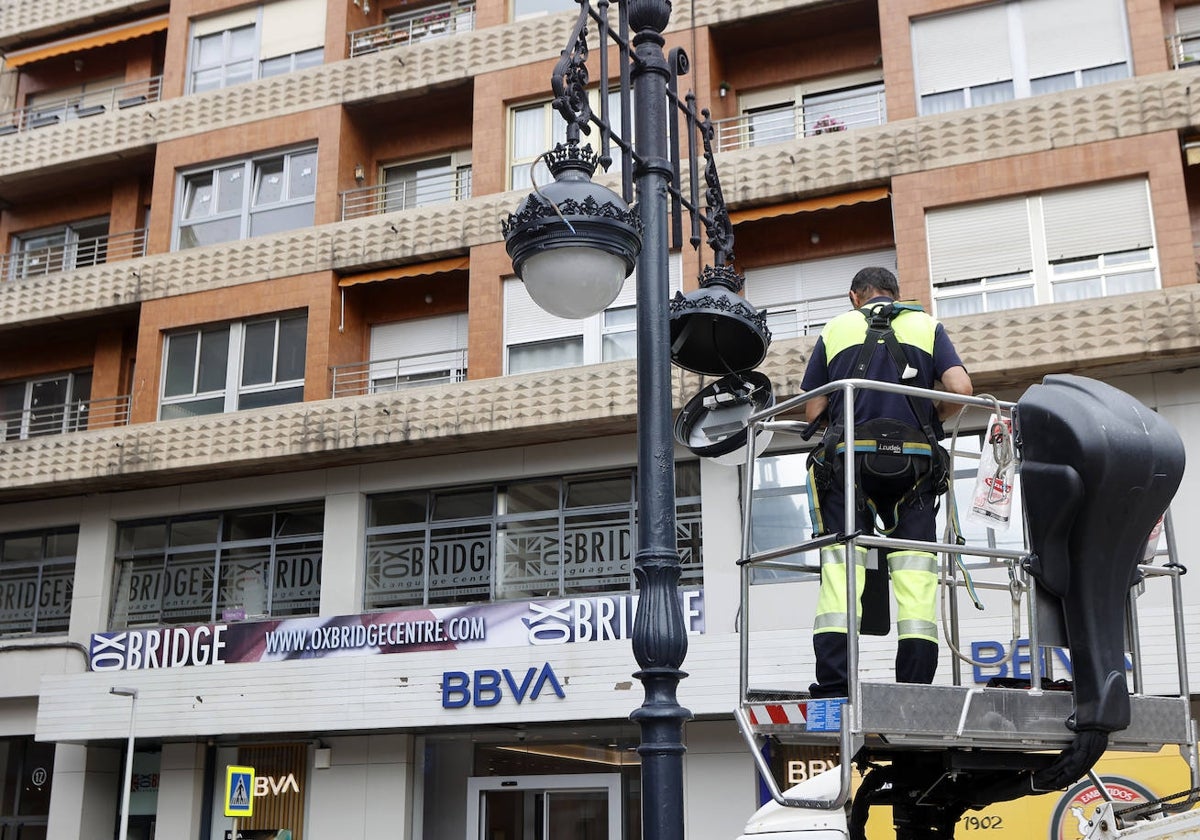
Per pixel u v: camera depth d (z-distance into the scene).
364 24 22.55
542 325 18.94
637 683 16.50
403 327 20.78
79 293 22.03
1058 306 15.37
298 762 19.11
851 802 4.95
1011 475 4.09
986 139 16.77
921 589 4.33
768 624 16.31
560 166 6.04
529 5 20.95
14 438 23.48
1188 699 4.25
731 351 6.93
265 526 20.19
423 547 19.06
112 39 23.97
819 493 4.52
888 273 5.07
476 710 17.17
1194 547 14.62
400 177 22.00
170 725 18.66
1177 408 15.25
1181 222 15.72
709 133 7.28
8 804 20.95
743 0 18.88
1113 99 16.31
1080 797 11.20
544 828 17.84
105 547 20.91
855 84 19.38
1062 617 3.96
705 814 16.34
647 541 5.62
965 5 17.66
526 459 18.59
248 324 20.88
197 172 22.27
